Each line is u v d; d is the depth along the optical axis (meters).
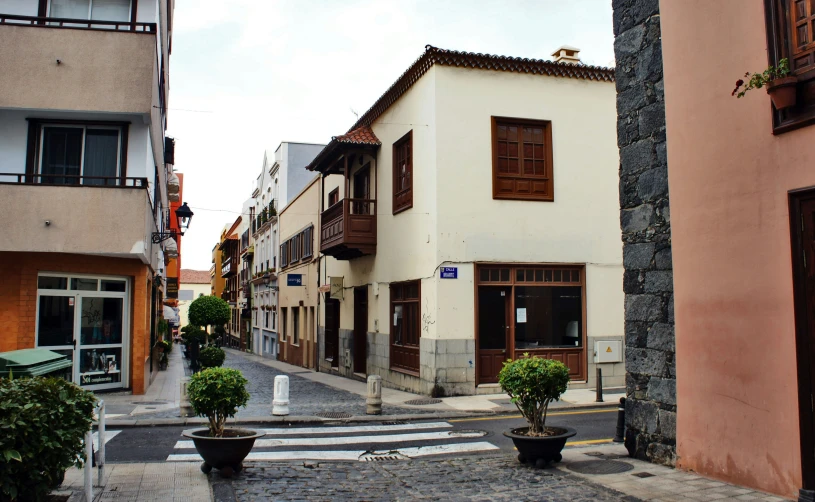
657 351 7.88
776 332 6.29
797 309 6.08
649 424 7.98
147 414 12.26
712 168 7.10
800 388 6.02
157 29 14.40
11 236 12.87
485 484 7.20
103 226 13.29
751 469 6.52
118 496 6.52
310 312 28.77
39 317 13.88
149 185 14.48
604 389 15.94
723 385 6.88
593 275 16.39
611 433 10.56
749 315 6.59
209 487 6.95
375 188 19.81
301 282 28.42
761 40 6.56
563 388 8.12
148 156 14.18
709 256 7.11
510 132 16.11
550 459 7.97
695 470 7.23
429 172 15.68
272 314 40.16
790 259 6.16
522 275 15.89
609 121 16.98
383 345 18.73
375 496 6.75
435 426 11.59
